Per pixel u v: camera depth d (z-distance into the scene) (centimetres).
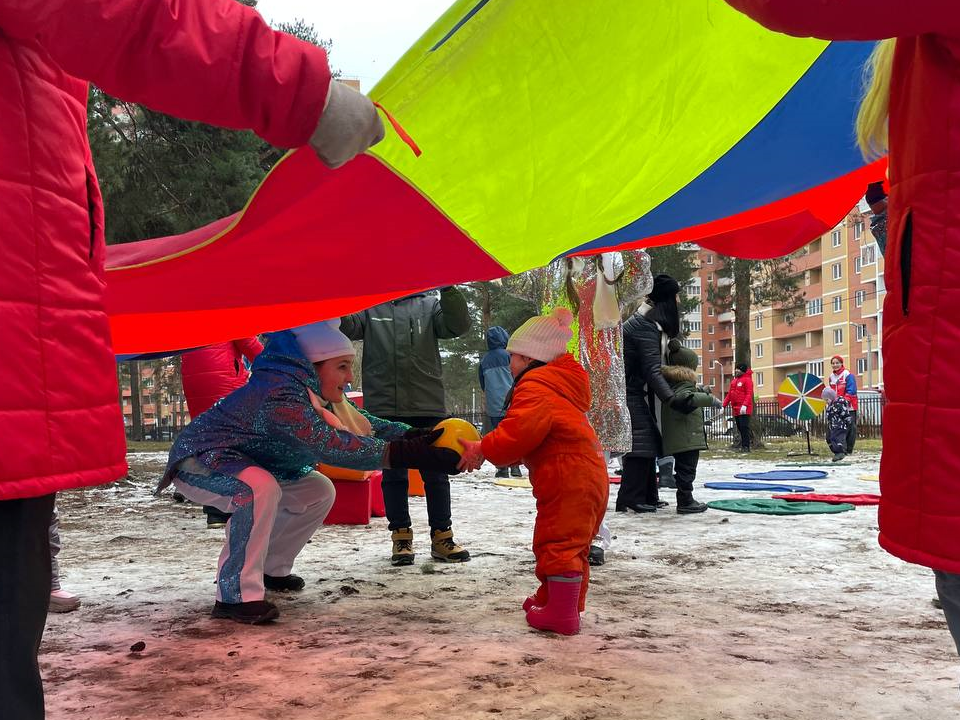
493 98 263
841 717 247
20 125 133
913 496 152
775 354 7269
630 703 260
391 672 296
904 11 143
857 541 578
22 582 129
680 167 331
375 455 375
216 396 747
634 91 274
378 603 408
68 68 131
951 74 150
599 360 529
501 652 318
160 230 1658
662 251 2947
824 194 457
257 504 376
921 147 154
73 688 284
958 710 253
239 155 1597
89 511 818
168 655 322
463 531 658
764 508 745
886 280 165
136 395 3838
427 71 250
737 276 2744
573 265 531
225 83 133
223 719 252
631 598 411
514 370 381
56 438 132
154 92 133
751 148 343
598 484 354
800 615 374
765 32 268
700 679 283
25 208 132
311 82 139
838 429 1507
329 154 149
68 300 138
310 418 381
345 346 406
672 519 707
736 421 1970
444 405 567
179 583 468
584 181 312
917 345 152
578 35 253
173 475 397
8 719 126
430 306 568
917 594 416
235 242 304
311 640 342
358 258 339
